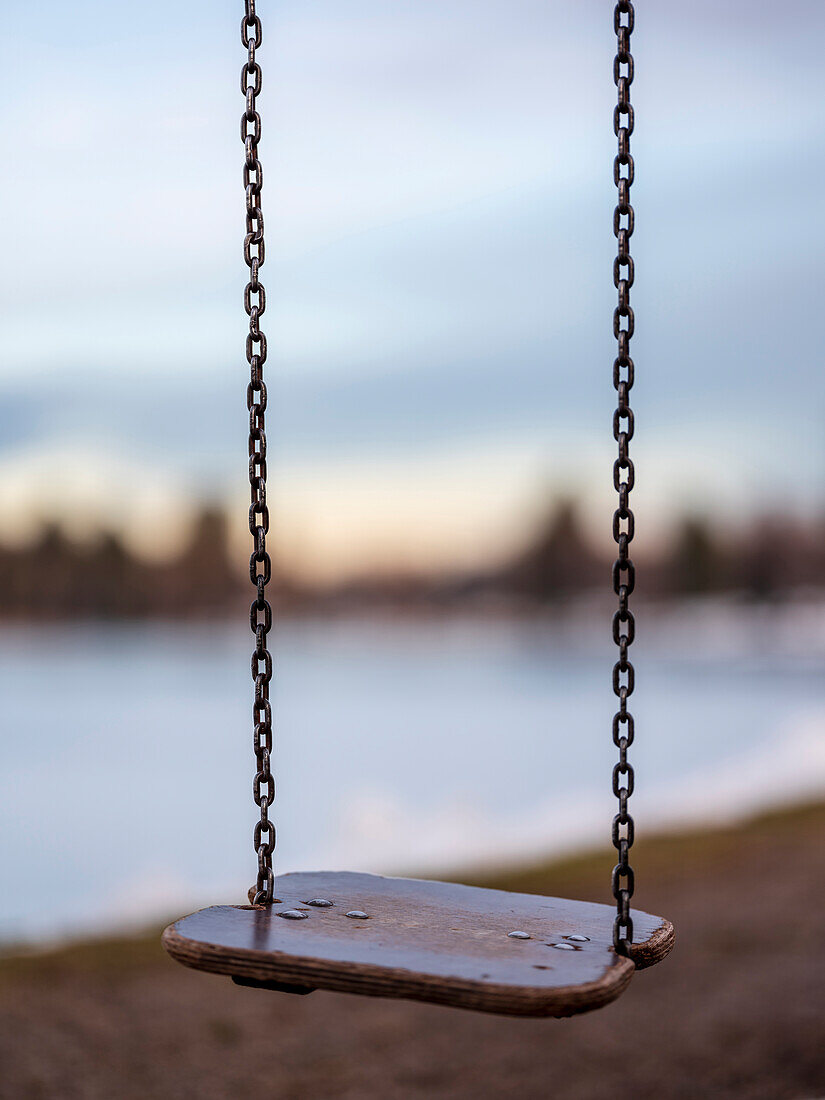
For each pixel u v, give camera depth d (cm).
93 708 5941
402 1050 672
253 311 278
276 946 226
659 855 1287
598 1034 693
